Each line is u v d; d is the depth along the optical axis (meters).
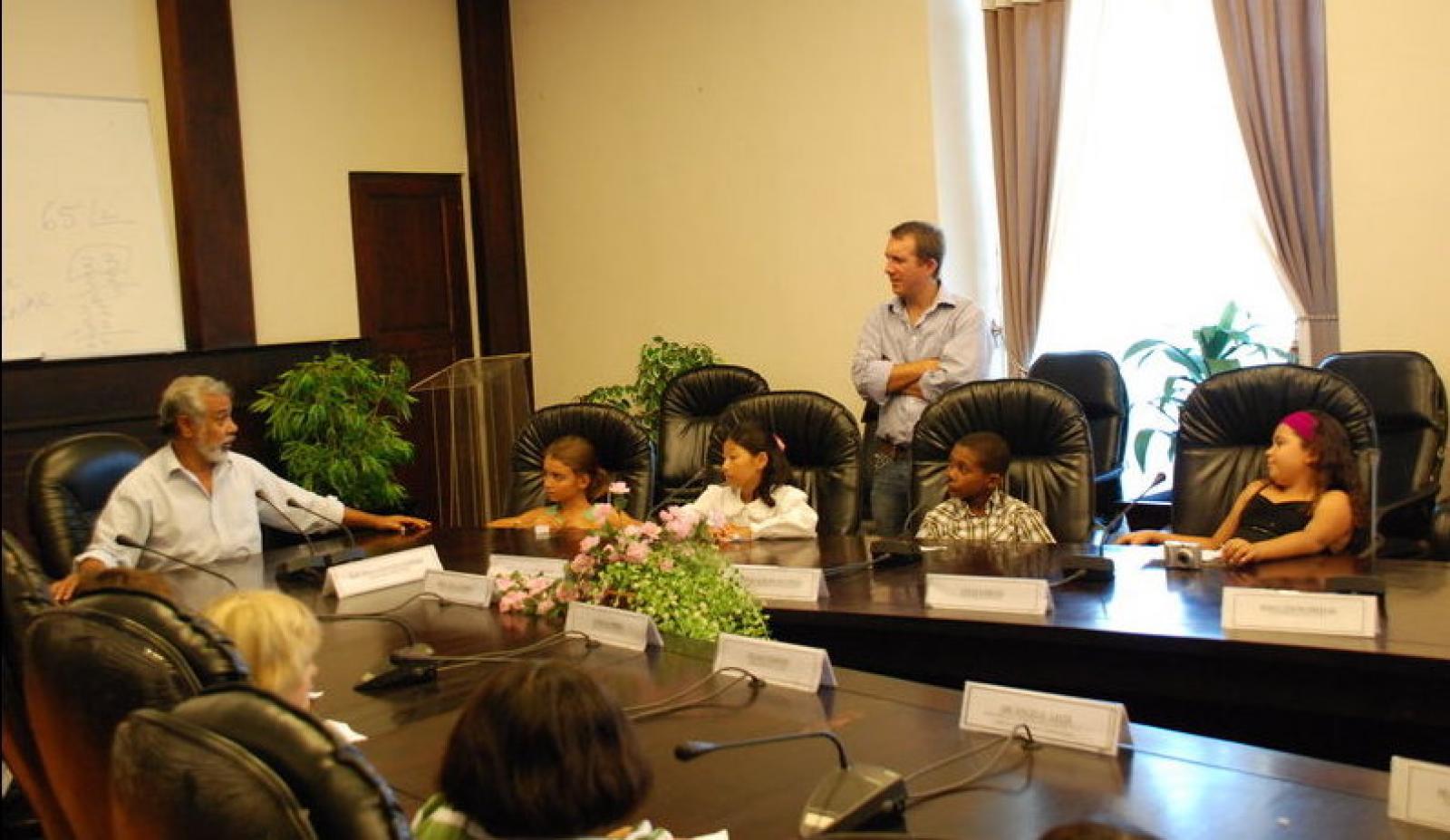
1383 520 3.93
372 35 6.90
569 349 7.38
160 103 5.98
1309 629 2.29
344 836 1.14
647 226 6.90
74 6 5.46
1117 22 5.57
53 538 3.49
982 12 5.71
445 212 7.31
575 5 7.10
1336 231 4.46
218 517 3.85
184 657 1.46
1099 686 2.46
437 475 7.05
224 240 6.11
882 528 4.61
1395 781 1.49
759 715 1.99
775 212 6.32
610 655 2.40
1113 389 4.86
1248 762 1.68
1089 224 5.72
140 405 5.12
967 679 2.62
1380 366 4.10
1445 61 4.20
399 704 2.17
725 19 6.41
